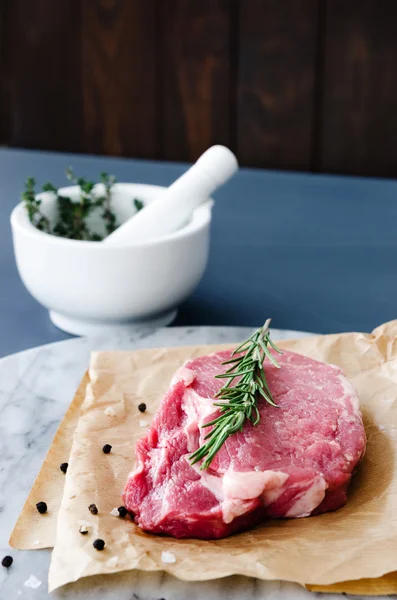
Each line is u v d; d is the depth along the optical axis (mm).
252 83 1259
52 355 633
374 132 1246
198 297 743
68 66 1315
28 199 676
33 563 472
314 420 520
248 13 1221
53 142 1378
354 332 661
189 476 495
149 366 605
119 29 1273
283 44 1224
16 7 1296
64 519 485
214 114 1292
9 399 591
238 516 479
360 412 532
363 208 930
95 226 727
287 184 1007
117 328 673
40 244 632
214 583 459
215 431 494
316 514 497
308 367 565
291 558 458
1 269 795
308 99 1249
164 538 482
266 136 1286
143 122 1324
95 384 589
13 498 515
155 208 656
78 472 517
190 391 532
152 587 458
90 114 1341
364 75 1215
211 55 1256
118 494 507
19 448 552
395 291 752
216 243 843
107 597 454
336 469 493
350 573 450
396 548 461
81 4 1271
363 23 1187
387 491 502
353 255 819
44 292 653
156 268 639
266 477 478
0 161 1051
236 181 1015
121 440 545
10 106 1369
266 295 747
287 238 855
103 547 466
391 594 454
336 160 1278
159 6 1247
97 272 632
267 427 513
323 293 749
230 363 559
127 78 1302
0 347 666
